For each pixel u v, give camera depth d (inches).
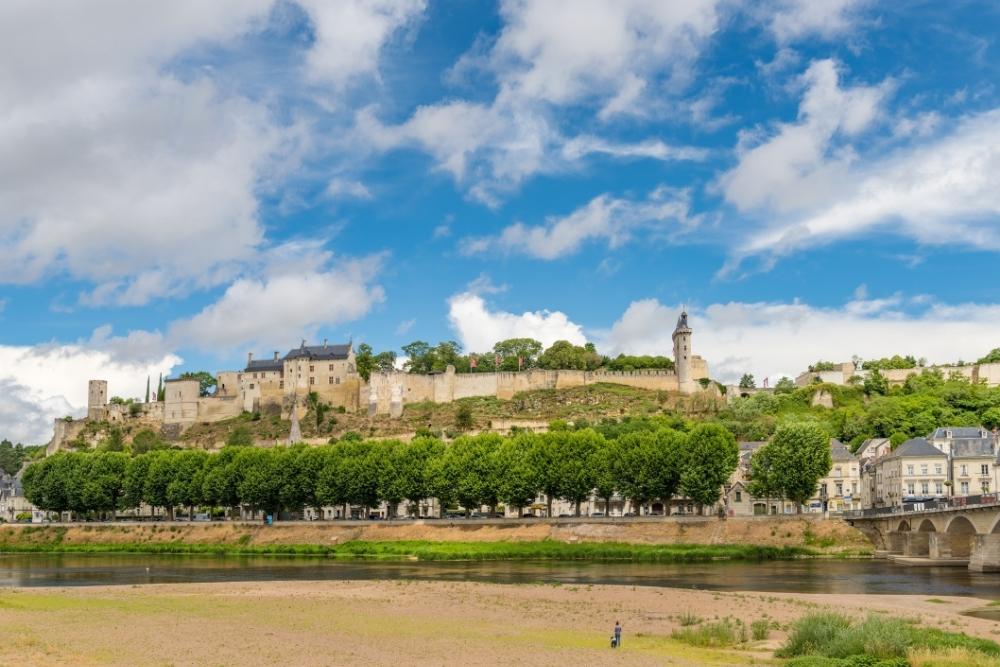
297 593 4306.1
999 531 4958.2
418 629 3218.5
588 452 7293.3
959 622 3250.5
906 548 5846.5
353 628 3230.8
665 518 6752.0
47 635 3048.7
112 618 3440.0
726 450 6865.2
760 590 4340.6
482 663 2613.2
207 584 4790.8
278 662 2628.0
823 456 6766.7
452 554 6589.6
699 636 2982.3
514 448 7504.9
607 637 3078.2
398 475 7721.5
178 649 2812.5
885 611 3553.2
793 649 2738.7
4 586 4813.0
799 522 6486.2
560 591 4306.1
